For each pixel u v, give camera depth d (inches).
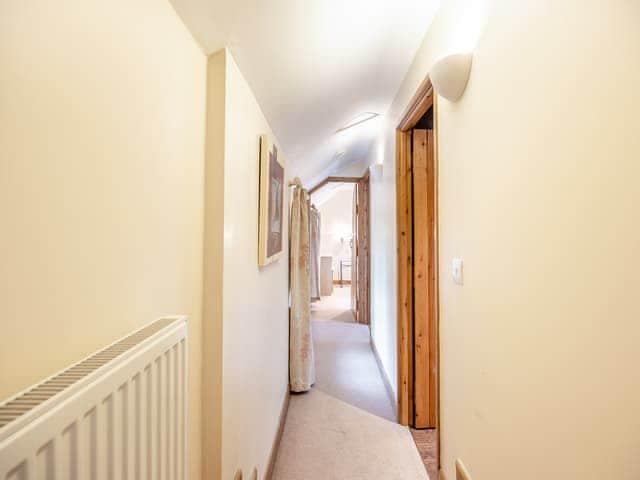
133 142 24.7
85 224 20.0
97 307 21.1
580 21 24.6
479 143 41.1
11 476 12.6
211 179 38.4
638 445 20.5
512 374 34.5
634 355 20.6
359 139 138.1
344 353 143.9
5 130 15.1
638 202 20.1
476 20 41.5
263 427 62.4
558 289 27.4
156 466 22.1
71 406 15.0
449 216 51.9
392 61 73.0
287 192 98.1
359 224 197.2
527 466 32.1
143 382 20.7
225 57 38.8
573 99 25.4
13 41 15.3
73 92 18.9
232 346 41.8
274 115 65.5
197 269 36.5
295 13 41.1
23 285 16.1
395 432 83.4
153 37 27.4
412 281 87.7
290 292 106.4
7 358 15.4
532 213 30.7
